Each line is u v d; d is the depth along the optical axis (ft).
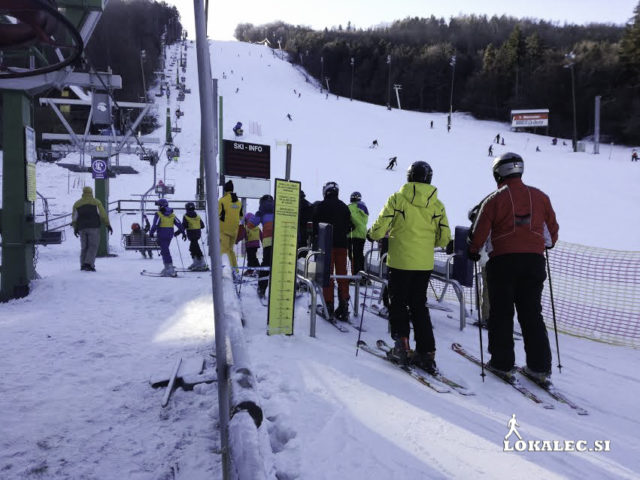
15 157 23.57
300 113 200.23
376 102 363.97
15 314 19.70
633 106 240.73
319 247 15.47
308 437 8.39
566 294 24.34
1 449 8.61
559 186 84.28
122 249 49.93
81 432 9.27
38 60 19.65
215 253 6.23
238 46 451.94
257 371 11.85
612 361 13.61
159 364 13.30
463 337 15.84
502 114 302.66
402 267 12.38
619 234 52.90
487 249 12.01
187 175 106.32
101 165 42.80
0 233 23.45
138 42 329.31
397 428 8.82
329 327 16.85
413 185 12.51
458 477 7.20
